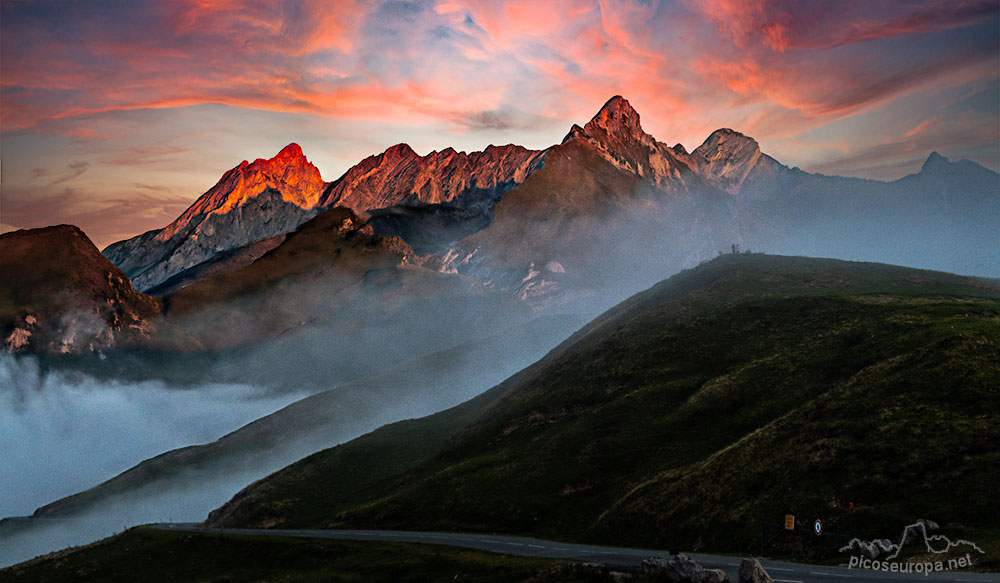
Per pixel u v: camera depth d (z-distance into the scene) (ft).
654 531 179.32
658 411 263.08
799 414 194.08
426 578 175.11
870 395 184.65
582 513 218.79
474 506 252.42
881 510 140.46
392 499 295.07
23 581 239.91
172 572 237.25
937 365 183.62
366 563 201.77
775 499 161.27
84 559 255.29
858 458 159.33
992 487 132.98
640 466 230.48
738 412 236.84
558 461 258.78
